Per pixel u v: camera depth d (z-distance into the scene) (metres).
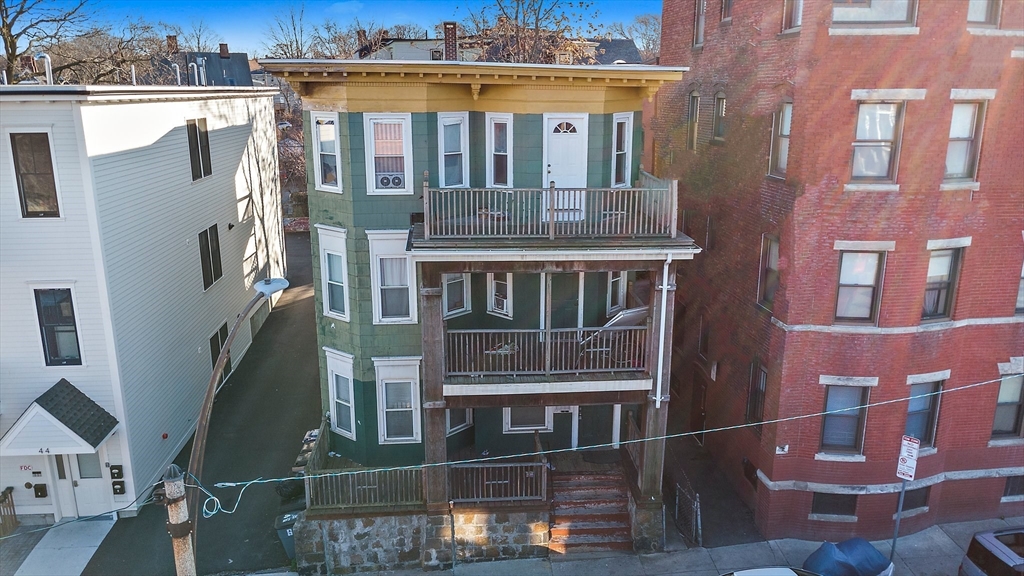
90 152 14.61
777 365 14.75
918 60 12.76
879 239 13.57
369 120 14.59
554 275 16.03
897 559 14.89
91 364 15.64
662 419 14.36
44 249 14.91
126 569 14.61
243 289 25.66
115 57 40.25
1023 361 14.94
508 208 15.09
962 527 16.05
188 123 20.16
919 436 15.30
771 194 14.96
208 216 21.83
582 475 16.33
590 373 14.30
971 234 13.86
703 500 17.00
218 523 16.11
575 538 15.37
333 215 15.58
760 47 15.30
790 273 14.10
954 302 14.34
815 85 13.10
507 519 14.89
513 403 14.12
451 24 20.61
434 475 14.41
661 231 13.88
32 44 35.06
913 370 14.40
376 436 16.53
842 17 12.88
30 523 16.22
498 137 15.41
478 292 16.39
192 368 20.33
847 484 15.06
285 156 48.38
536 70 14.30
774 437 15.00
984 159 13.48
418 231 14.09
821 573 12.89
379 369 16.05
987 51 12.87
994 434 15.81
